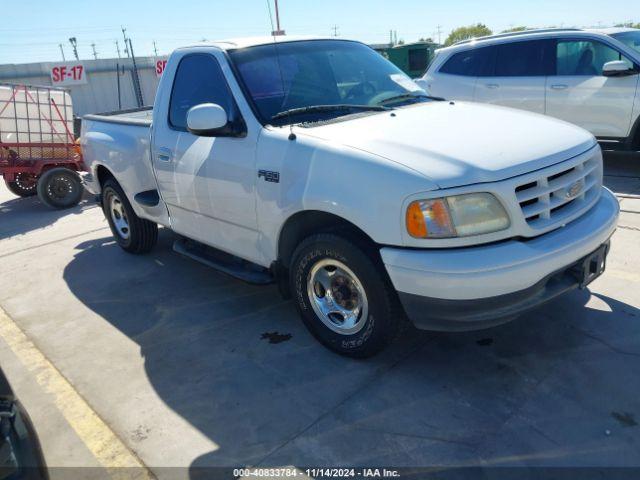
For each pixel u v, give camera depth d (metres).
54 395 3.25
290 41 4.04
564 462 2.37
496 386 2.91
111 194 5.47
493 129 3.08
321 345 3.48
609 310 3.54
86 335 3.97
